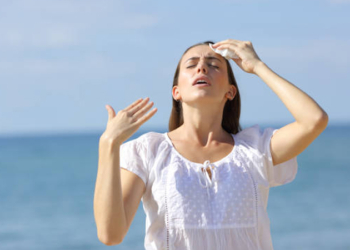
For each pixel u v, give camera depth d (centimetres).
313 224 2022
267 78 378
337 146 6712
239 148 388
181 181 364
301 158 5100
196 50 400
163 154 378
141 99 365
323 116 357
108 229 341
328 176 3631
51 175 4278
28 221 2322
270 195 2811
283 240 1780
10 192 3375
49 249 1808
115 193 340
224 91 395
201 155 383
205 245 354
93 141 12238
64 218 2356
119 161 346
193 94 383
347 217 2139
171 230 355
